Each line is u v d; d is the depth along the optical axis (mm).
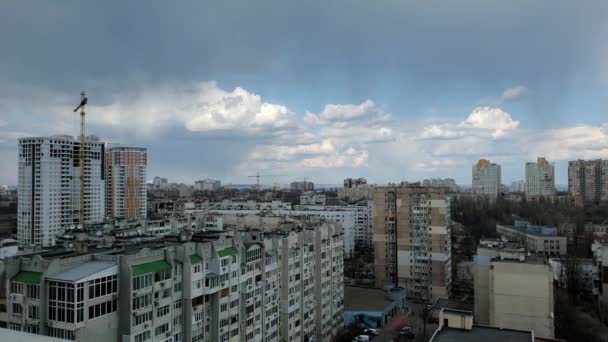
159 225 161250
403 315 162500
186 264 78625
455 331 77000
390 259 194250
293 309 113188
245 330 93875
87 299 62750
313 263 124312
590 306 156750
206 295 83688
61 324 61906
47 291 63281
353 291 176000
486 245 153750
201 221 173875
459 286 199500
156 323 72562
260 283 99812
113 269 67312
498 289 114875
